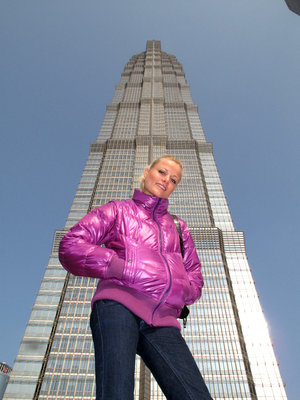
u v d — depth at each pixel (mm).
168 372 2576
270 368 91375
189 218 126562
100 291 2854
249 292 109688
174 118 184500
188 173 147250
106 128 179625
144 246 3252
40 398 78438
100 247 3059
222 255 118500
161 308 2895
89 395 78750
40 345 88562
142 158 152625
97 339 2525
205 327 96062
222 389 83250
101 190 133000
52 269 108875
